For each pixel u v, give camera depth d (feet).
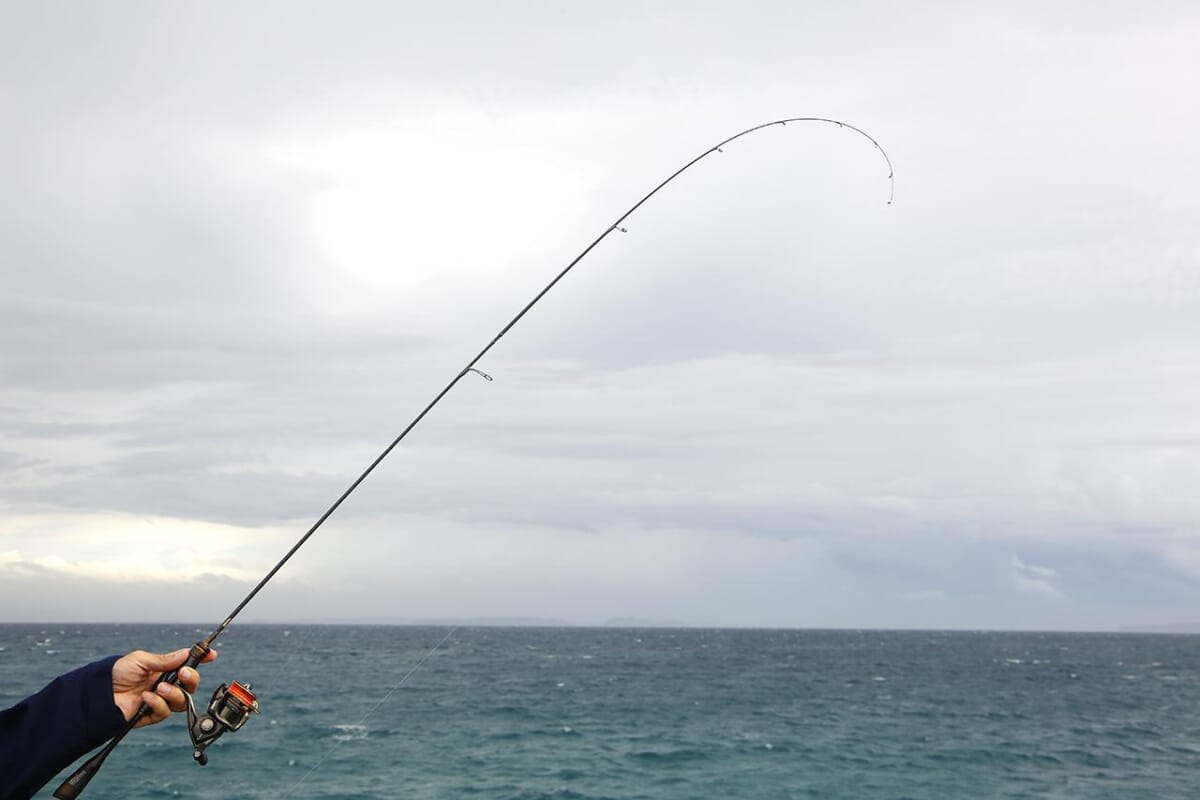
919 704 137.08
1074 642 637.71
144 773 67.46
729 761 79.82
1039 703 142.51
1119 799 66.03
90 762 6.21
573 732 97.04
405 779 68.33
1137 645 563.07
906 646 464.24
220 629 9.44
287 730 91.71
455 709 117.80
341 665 209.67
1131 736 101.04
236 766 70.95
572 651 341.82
